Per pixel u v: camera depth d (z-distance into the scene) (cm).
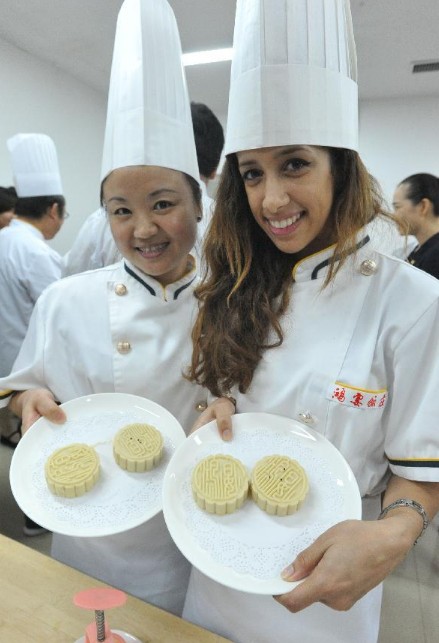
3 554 72
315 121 59
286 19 58
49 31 329
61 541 91
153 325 85
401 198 212
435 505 62
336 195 67
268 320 74
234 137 64
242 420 72
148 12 75
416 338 62
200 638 60
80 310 87
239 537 58
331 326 68
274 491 60
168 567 87
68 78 418
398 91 444
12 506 200
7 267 196
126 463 69
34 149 212
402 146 474
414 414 63
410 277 65
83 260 180
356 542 52
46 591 66
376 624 76
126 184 73
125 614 63
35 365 86
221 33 325
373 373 65
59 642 59
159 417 78
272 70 59
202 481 62
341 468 63
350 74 67
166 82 77
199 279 91
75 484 64
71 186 444
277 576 53
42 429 75
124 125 74
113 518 62
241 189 75
